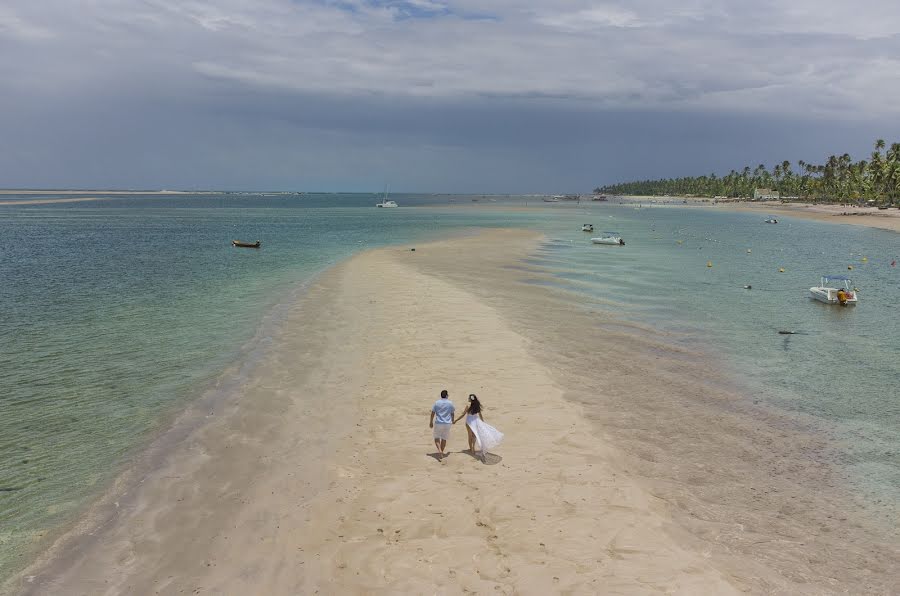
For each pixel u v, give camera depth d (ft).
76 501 36.32
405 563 30.04
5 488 37.78
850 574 30.22
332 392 55.26
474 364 63.16
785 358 69.62
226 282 119.34
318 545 31.73
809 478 40.70
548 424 47.88
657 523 33.96
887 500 37.91
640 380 60.34
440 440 42.27
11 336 74.84
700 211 545.44
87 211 457.68
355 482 38.58
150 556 30.91
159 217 383.65
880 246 215.10
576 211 539.29
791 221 377.09
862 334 81.56
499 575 28.99
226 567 30.01
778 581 29.40
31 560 30.50
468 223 345.31
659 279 129.08
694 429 48.52
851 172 563.89
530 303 98.27
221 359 65.82
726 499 37.65
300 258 162.50
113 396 54.19
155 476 39.45
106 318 85.71
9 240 211.41
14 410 50.70
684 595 27.55
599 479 38.96
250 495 37.04
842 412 52.90
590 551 30.99
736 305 100.94
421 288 109.81
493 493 37.01
